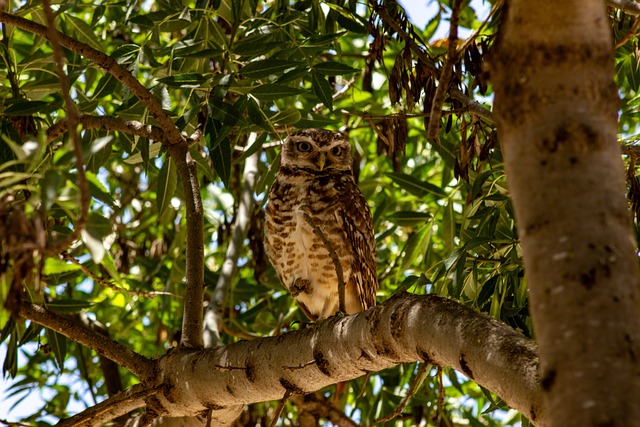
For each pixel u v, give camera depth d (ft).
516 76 12.14
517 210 12.08
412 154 46.57
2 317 16.97
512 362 15.76
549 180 11.75
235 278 45.91
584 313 11.12
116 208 20.89
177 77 28.22
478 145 27.25
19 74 30.48
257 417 41.68
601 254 11.30
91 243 17.48
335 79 42.01
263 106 30.73
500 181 30.04
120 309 45.83
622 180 11.91
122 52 30.76
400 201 44.50
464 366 17.06
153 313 47.11
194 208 26.50
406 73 27.94
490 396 28.02
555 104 11.94
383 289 44.88
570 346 11.09
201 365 23.94
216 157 28.84
